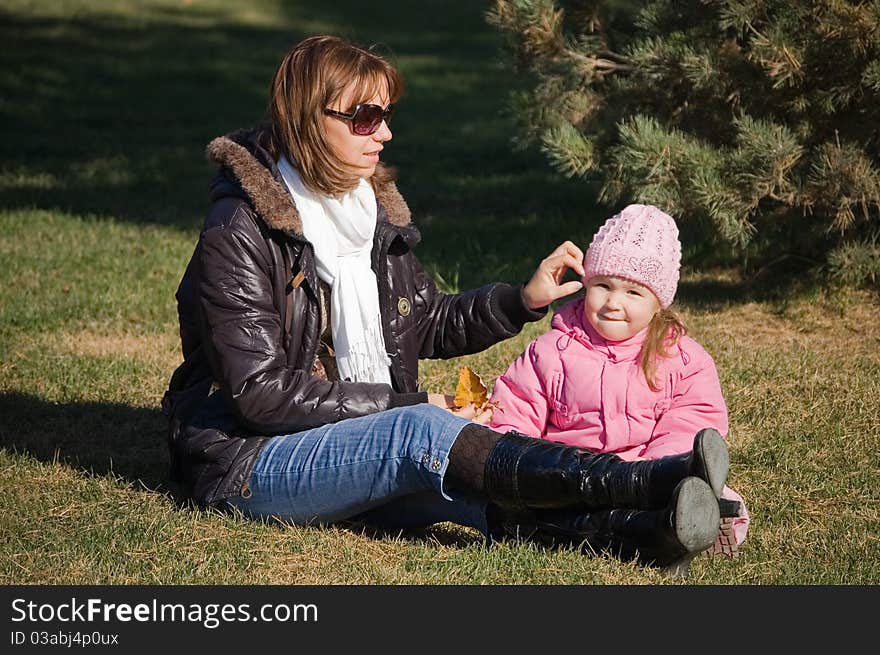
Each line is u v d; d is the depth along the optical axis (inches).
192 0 2536.9
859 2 605.0
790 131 628.7
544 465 343.9
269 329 369.4
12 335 626.2
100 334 639.1
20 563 364.2
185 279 405.1
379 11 2509.8
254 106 1509.6
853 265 635.5
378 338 388.8
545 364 400.2
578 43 725.9
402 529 390.6
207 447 381.1
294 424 370.3
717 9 640.4
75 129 1330.0
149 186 1042.7
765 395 536.1
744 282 729.0
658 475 336.2
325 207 382.9
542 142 706.2
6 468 443.2
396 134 1322.6
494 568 356.2
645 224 388.8
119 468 451.5
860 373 567.2
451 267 772.0
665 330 386.3
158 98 1550.2
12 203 952.9
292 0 2605.8
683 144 615.2
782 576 365.7
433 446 349.1
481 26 2359.7
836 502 427.2
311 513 376.2
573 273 771.4
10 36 1998.0
